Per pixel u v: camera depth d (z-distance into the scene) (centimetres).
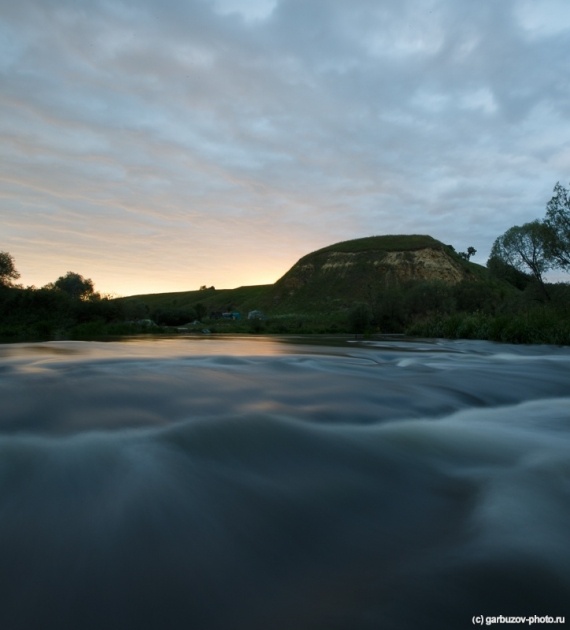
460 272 10412
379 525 350
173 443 480
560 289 3494
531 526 350
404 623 250
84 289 6912
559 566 299
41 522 332
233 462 444
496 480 431
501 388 886
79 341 2980
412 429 575
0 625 244
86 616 251
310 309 9994
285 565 299
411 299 5388
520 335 2719
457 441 534
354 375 989
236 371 1005
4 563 288
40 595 264
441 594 272
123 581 277
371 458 473
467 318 3403
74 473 406
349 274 10694
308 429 545
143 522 338
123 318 5447
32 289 4975
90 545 308
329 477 425
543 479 434
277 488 399
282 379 888
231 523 342
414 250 10750
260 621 250
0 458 432
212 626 247
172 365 1120
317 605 263
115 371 972
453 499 394
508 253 4150
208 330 5681
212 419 564
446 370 1154
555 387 933
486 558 307
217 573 288
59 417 566
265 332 5556
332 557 309
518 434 570
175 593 270
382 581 284
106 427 528
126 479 398
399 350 2059
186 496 377
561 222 3188
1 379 830
